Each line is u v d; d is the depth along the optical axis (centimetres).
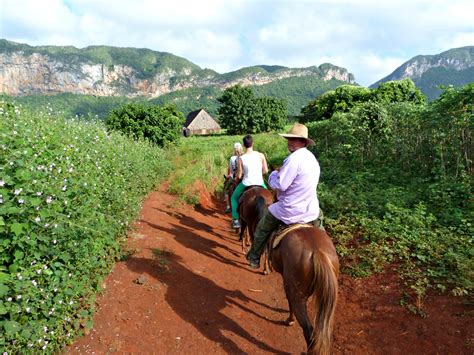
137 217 853
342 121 1444
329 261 366
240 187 737
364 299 557
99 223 561
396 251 631
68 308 409
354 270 633
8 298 331
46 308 372
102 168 754
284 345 485
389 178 1060
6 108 657
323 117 3128
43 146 534
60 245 430
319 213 469
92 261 497
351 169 1273
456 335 426
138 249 682
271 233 486
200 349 454
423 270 568
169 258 686
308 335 368
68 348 397
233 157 925
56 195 450
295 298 395
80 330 420
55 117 862
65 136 721
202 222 1010
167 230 845
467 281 492
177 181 1291
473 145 888
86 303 459
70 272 446
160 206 1047
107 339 430
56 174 502
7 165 390
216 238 895
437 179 896
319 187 1045
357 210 841
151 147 1695
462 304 471
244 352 460
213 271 686
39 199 393
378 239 695
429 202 808
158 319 493
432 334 440
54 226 409
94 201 580
